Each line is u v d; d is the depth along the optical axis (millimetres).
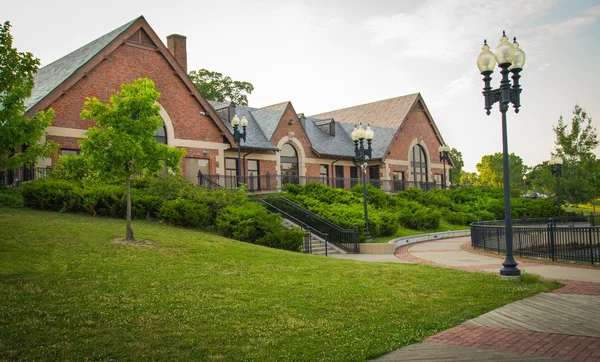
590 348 6375
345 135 41625
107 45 21922
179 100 25203
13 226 12805
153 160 13383
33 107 19188
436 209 30188
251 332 6852
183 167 25188
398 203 28375
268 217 17438
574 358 6035
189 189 19141
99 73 21938
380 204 27031
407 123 42594
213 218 18031
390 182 38875
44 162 19812
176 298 8203
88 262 10148
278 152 32250
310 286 9656
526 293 9555
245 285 9406
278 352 6188
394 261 15383
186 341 6379
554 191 39500
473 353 6285
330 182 35562
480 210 32094
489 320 7836
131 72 23156
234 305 8031
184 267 10562
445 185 39062
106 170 12844
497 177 77375
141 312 7379
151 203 17578
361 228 20172
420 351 6414
